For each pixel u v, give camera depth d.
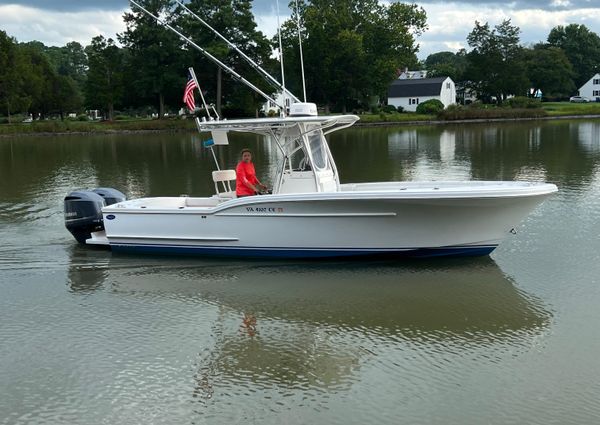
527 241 11.03
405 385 6.17
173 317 8.00
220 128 9.96
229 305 8.34
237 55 61.84
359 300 8.37
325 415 5.68
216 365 6.68
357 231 9.45
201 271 9.70
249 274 9.50
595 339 7.04
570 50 113.75
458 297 8.40
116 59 72.88
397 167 23.03
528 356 6.69
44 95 81.12
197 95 65.12
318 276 9.34
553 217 12.87
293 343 7.16
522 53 88.25
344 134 45.75
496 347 6.92
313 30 68.44
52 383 6.38
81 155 32.94
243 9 61.28
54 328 7.74
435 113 70.19
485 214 9.30
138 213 10.29
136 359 6.86
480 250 9.81
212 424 5.60
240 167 10.45
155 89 64.69
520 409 5.68
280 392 6.11
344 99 72.06
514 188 9.09
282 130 10.05
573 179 18.38
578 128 46.31
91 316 8.10
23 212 14.96
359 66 69.81
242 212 9.72
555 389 6.00
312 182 10.09
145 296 8.78
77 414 5.80
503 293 8.51
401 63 78.50
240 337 7.36
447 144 33.69
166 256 10.46
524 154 26.69
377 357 6.77
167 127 60.41
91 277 9.61
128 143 42.56
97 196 11.24
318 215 9.40
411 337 7.23
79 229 11.16
